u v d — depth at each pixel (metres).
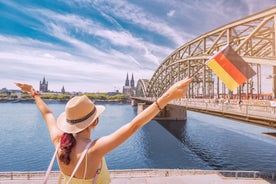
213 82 72.94
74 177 1.47
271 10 28.38
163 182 15.02
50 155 43.47
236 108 25.27
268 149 51.41
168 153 46.84
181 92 1.38
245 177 16.77
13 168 35.19
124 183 14.66
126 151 48.41
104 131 76.50
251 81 44.06
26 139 60.12
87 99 1.71
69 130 1.58
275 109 19.70
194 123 106.75
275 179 16.30
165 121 109.06
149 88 130.12
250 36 31.89
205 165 38.41
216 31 43.00
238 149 51.44
